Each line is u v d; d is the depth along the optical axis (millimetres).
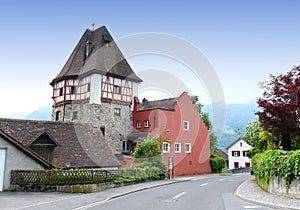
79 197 11844
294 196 10852
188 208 9289
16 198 11055
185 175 28141
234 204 10055
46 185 13570
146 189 15781
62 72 30578
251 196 11594
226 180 22250
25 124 18578
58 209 9062
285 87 15266
